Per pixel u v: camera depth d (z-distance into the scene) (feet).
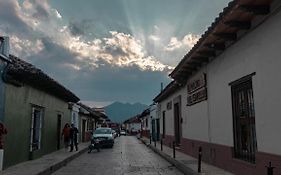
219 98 40.06
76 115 100.17
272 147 26.53
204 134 47.29
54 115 68.80
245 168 32.17
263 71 27.91
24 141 49.39
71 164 52.80
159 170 44.42
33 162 48.93
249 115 32.24
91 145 77.82
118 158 61.98
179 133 71.10
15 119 45.27
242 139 34.22
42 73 47.75
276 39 25.52
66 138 73.61
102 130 96.84
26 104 49.88
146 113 151.53
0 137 39.17
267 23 26.99
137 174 40.83
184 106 62.13
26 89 49.70
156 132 112.88
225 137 38.24
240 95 34.45
